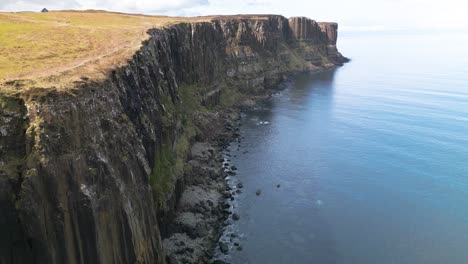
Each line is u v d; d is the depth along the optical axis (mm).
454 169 79188
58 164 32969
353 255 52938
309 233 57531
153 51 71625
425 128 106125
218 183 71688
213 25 137875
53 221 31844
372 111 126438
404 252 53781
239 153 89438
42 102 34031
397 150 90125
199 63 115125
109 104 42125
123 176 40531
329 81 186625
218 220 59812
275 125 112188
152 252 44062
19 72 42656
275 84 166750
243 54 151375
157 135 60688
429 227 59594
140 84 56844
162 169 59469
